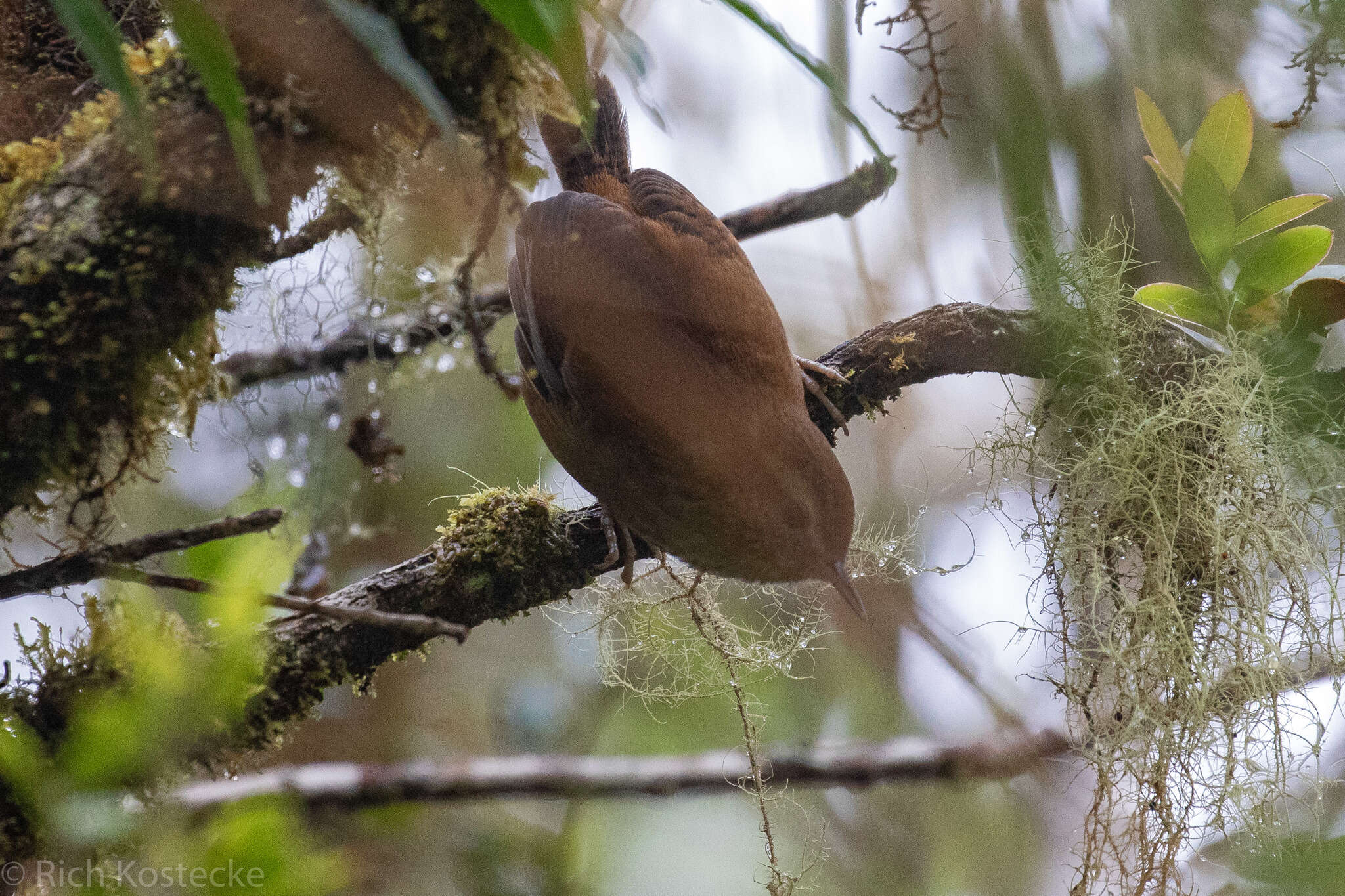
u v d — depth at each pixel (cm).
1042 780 516
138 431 500
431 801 515
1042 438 507
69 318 498
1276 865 504
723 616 510
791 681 520
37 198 499
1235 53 509
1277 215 505
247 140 496
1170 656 505
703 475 506
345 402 515
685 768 516
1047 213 507
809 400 509
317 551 512
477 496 506
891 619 514
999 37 509
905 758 516
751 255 515
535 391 509
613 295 507
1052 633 506
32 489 500
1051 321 507
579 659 523
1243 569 505
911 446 518
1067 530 506
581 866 520
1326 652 505
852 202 511
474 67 499
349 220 502
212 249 499
